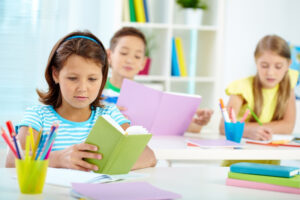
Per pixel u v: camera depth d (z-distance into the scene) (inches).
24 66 129.7
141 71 119.4
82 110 56.2
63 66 50.1
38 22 129.9
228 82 130.1
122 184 37.7
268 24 132.1
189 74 133.5
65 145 54.1
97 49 50.8
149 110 71.2
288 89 89.1
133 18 116.4
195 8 122.8
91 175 40.4
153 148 56.1
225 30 129.7
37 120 54.3
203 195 37.1
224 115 68.9
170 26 119.3
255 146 63.2
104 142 41.6
